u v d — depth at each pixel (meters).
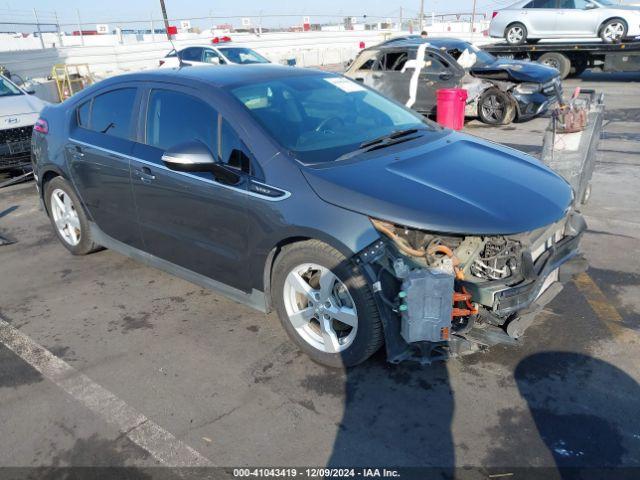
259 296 3.37
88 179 4.35
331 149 3.26
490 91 10.24
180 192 3.55
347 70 11.91
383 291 2.78
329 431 2.68
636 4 15.33
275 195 3.03
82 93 4.57
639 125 9.66
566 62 15.71
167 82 3.79
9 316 3.97
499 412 2.75
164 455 2.58
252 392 3.00
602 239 4.86
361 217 2.76
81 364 3.33
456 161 3.31
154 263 4.13
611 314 3.62
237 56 14.47
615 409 2.74
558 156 4.81
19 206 6.72
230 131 3.34
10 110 7.16
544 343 3.31
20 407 2.96
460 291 2.80
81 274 4.64
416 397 2.89
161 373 3.20
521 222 2.74
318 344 3.19
